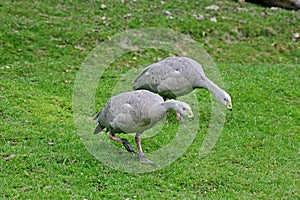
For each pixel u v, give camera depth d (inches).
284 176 365.7
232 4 876.0
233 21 796.6
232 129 445.4
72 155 369.1
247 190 342.6
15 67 566.6
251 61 710.5
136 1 822.5
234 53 724.0
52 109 452.8
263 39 770.2
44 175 338.3
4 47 621.9
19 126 407.5
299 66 652.7
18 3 739.4
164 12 791.1
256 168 376.8
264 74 606.2
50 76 552.7
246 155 397.1
